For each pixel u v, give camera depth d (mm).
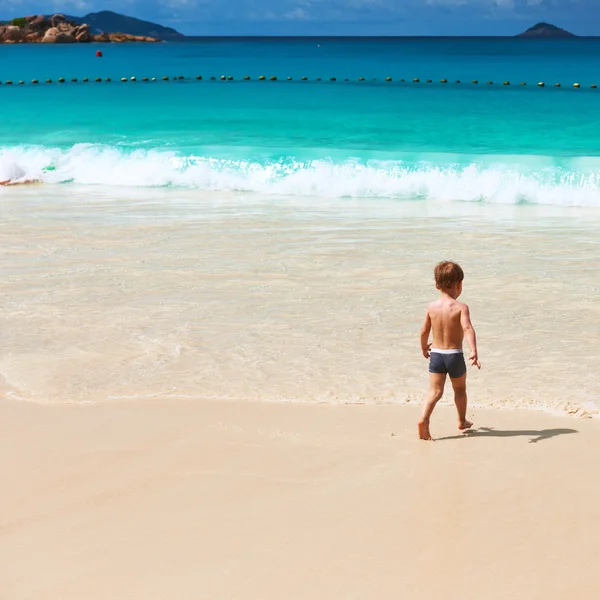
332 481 4441
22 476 4641
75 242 11633
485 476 4449
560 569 3410
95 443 5148
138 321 8047
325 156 18828
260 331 7719
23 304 8641
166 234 12195
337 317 8133
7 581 3461
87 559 3633
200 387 6293
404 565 3477
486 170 16531
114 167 18859
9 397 6125
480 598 3197
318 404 5883
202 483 4473
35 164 19281
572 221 13422
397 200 15953
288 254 10852
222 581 3389
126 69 67188
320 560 3541
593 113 29062
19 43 189750
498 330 7703
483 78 50594
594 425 5336
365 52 110938
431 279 9531
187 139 23484
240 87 43344
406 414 5656
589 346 7195
